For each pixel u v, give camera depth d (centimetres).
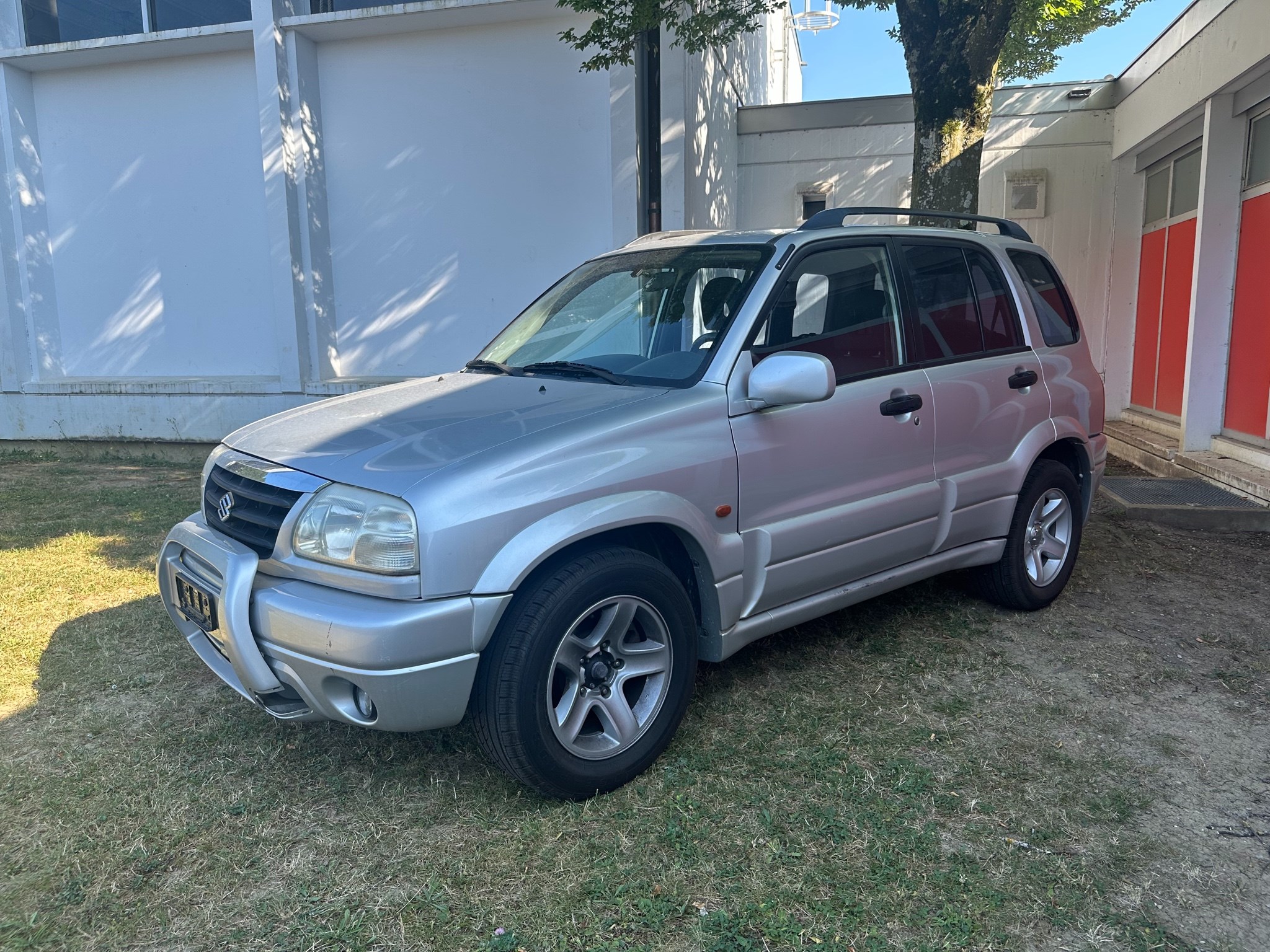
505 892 245
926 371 381
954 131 706
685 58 811
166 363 1021
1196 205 875
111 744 328
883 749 319
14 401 1020
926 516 380
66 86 991
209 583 288
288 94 903
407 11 851
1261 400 724
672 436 299
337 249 955
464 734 333
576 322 381
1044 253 481
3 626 446
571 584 271
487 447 275
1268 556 559
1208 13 732
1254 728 337
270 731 337
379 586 255
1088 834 270
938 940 226
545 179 891
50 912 240
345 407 338
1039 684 373
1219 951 223
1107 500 676
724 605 317
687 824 274
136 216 999
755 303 331
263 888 248
